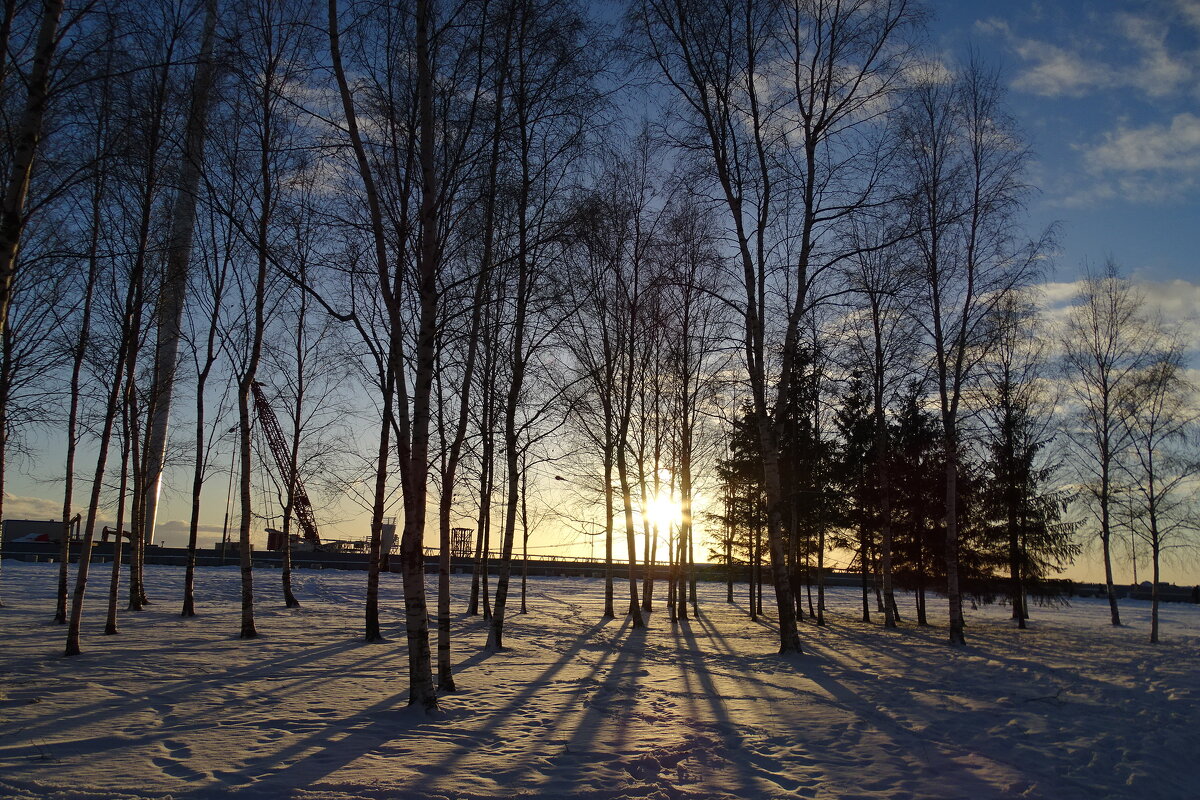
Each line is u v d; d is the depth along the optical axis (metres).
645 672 14.16
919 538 29.48
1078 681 14.41
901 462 30.25
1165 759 8.73
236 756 7.39
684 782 7.18
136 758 7.21
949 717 10.58
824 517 29.31
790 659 16.52
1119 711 11.52
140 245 15.05
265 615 23.11
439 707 9.80
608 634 21.98
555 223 13.47
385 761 7.40
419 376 9.88
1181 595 64.38
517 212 14.77
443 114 11.42
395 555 56.25
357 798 6.32
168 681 11.21
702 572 67.12
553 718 9.69
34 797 6.02
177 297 18.78
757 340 17.23
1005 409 30.34
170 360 21.97
